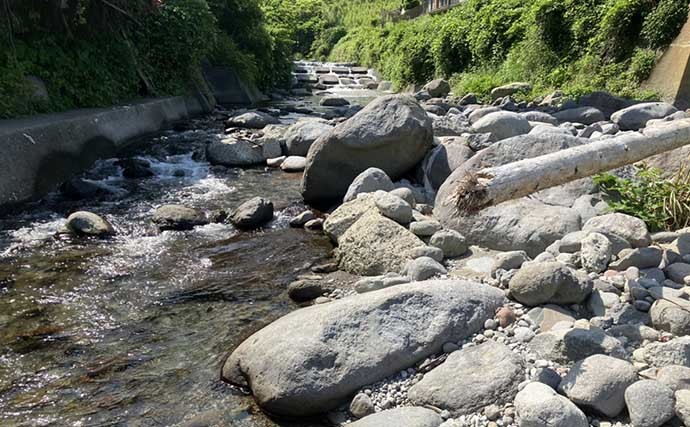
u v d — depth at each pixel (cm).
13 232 614
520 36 1739
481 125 775
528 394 282
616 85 1243
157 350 392
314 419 323
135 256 559
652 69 1184
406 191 616
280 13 2722
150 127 1144
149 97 1292
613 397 278
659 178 531
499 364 315
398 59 2573
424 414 291
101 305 457
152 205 721
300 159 927
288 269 530
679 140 446
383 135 692
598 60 1340
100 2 1092
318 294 468
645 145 424
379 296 365
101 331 417
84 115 918
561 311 365
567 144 561
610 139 418
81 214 624
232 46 1889
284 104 1856
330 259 552
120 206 714
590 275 398
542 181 370
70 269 525
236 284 498
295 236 618
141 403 336
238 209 666
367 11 4716
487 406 294
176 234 623
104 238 605
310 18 4844
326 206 723
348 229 550
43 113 917
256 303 461
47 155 764
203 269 530
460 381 310
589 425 273
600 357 299
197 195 771
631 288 364
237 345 397
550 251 452
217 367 372
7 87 865
